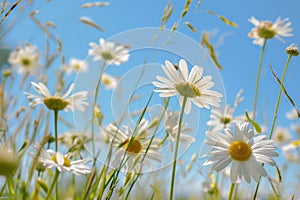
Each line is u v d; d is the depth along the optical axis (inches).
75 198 15.5
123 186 15.9
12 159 11.3
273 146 16.5
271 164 16.1
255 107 19.3
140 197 17.8
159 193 17.2
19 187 15.5
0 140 17.5
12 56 25.6
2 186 16.0
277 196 17.4
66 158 15.5
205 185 21.6
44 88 17.0
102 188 15.6
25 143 16.2
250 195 19.2
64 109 16.9
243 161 16.3
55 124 16.7
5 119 18.0
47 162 15.0
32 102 17.2
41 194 16.3
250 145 16.5
